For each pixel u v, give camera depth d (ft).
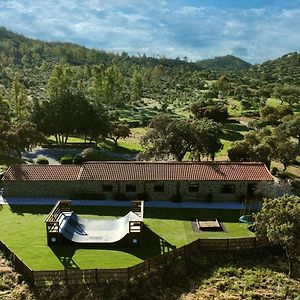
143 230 147.84
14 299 108.27
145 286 115.34
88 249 132.87
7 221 154.61
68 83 443.32
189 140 216.74
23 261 124.57
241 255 133.39
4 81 604.08
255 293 113.91
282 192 190.39
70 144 286.46
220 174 176.14
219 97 579.07
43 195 178.70
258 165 183.11
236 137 330.95
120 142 307.99
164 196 176.65
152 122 231.50
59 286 112.68
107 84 473.26
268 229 121.70
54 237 134.82
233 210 167.32
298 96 545.44
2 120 254.06
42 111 280.92
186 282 119.34
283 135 274.16
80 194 176.55
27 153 265.75
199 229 149.18
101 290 111.96
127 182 175.32
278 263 131.03
